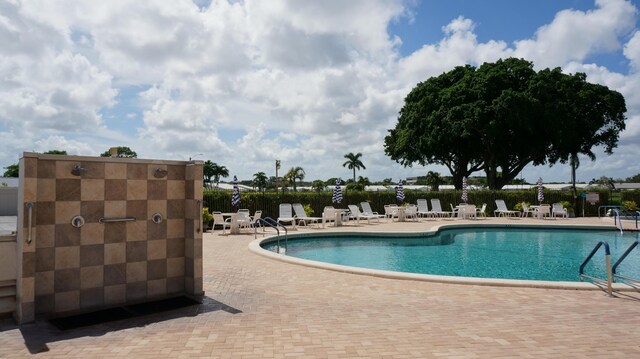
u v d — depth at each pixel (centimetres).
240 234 1533
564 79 3581
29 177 480
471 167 4375
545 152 3975
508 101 3344
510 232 1897
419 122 3897
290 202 2283
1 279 500
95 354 379
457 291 658
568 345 402
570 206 2711
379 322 482
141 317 510
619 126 3847
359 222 2106
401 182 2405
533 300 600
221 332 445
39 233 507
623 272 1038
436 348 393
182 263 631
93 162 549
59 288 520
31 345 407
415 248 1446
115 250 566
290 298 607
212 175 8988
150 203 601
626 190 2831
